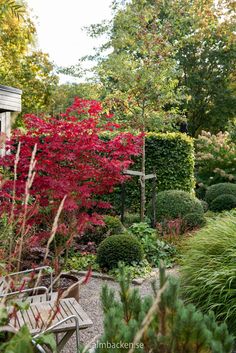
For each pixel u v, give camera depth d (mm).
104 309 2240
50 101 17781
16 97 8555
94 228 7711
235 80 23375
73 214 5594
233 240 4332
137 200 10633
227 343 1769
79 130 5531
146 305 2082
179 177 10992
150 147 10945
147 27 9938
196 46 23047
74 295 4383
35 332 2730
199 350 1761
